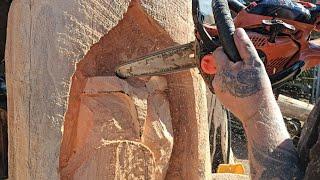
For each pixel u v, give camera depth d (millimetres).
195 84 1774
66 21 1505
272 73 1221
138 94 1627
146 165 1638
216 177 2213
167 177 1808
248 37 1099
